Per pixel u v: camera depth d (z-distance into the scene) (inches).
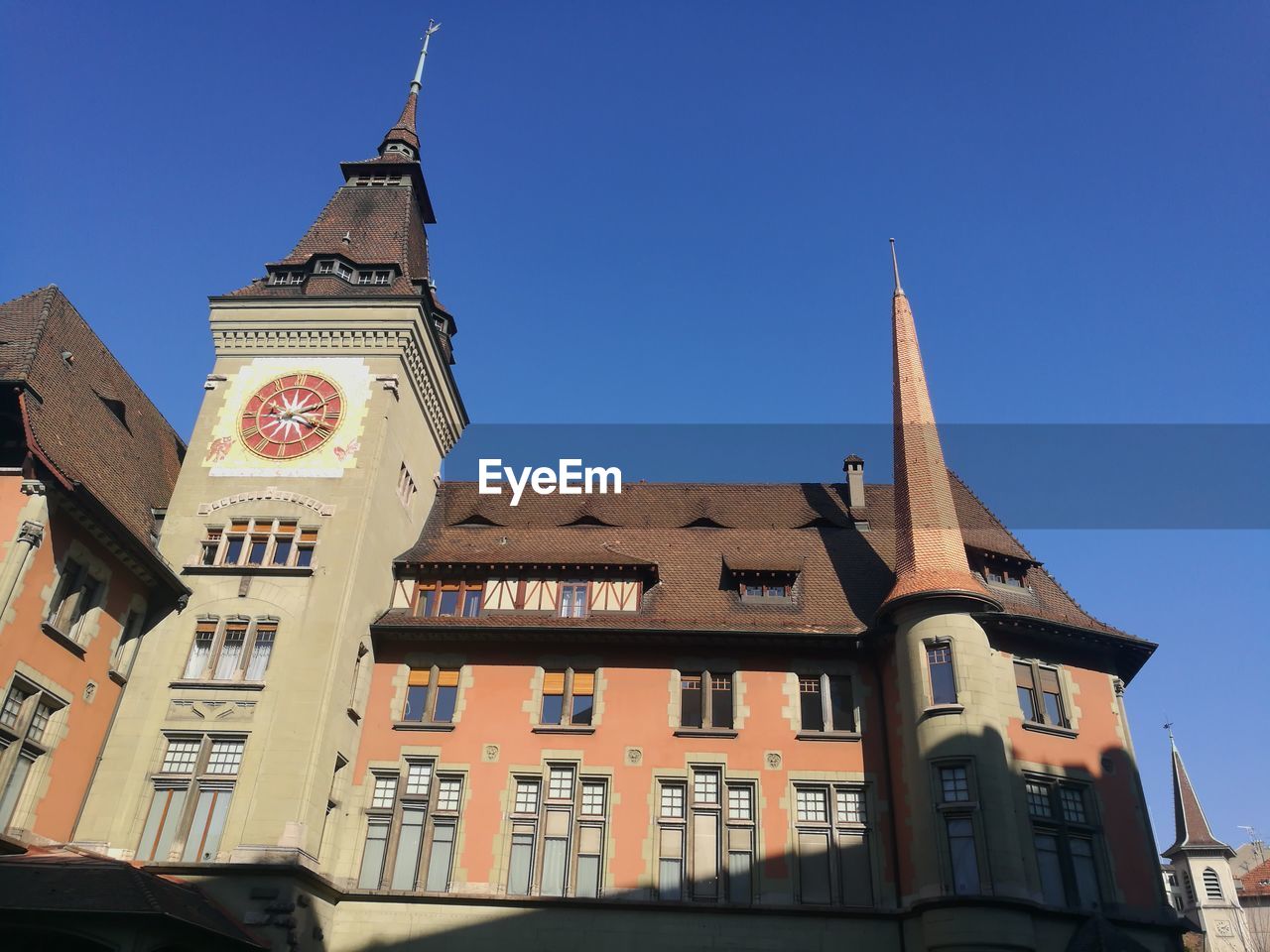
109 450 1006.4
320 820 916.6
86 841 868.6
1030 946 832.9
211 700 941.2
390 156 1497.3
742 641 1040.8
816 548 1214.9
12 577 793.6
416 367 1202.6
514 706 1030.4
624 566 1110.4
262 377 1152.8
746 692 1026.7
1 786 794.8
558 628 1045.2
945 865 868.6
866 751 987.9
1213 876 2151.8
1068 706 1005.2
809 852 944.9
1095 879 922.1
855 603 1105.4
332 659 959.0
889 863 925.8
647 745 998.4
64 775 864.9
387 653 1070.4
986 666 957.8
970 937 820.6
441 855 961.5
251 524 1048.8
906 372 1224.2
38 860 752.3
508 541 1232.8
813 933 892.6
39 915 677.9
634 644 1050.1
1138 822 964.6
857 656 1043.3
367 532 1056.2
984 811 877.2
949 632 965.8
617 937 898.1
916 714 946.7
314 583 1004.6
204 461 1094.4
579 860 950.4
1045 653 1027.9
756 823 954.7
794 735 999.6
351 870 949.2
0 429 887.7
